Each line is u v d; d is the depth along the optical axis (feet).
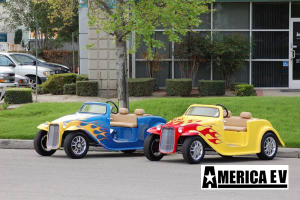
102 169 40.09
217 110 45.09
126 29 55.57
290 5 87.61
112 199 29.71
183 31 57.31
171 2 54.08
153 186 33.47
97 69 84.69
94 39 84.48
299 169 40.78
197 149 43.29
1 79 87.10
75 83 86.48
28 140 53.16
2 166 41.01
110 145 47.39
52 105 68.80
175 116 60.70
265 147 46.68
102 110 47.96
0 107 70.59
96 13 63.16
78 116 47.11
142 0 54.13
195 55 85.61
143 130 49.39
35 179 35.60
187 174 37.99
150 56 57.52
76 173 38.14
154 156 45.19
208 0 59.41
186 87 80.28
